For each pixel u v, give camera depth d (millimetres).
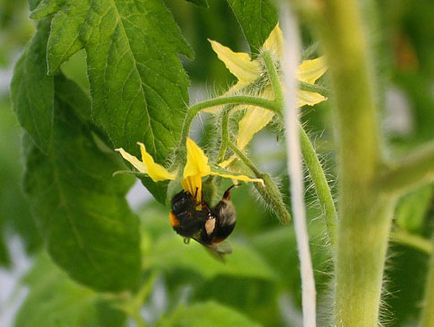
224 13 617
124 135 361
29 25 740
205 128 386
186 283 604
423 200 524
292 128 272
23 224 653
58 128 423
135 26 362
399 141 655
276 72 348
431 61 698
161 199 364
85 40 361
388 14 650
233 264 546
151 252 552
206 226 347
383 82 398
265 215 639
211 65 625
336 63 283
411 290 547
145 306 608
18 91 392
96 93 361
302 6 271
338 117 292
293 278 576
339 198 308
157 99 361
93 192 434
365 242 308
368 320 318
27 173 437
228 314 513
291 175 272
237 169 356
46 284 554
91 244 443
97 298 543
